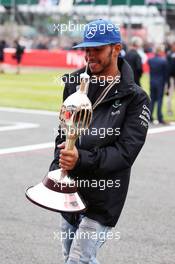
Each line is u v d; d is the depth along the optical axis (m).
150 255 7.34
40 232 8.02
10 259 7.05
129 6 46.66
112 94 4.50
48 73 41.19
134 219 8.73
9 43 52.12
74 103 4.02
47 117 20.69
